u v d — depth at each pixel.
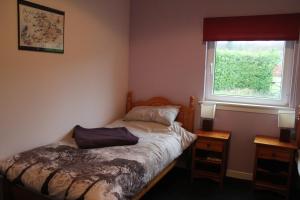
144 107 3.63
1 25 2.15
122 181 1.92
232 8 3.27
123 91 3.84
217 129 3.49
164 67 3.70
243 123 3.36
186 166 3.68
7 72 2.22
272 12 3.11
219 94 3.53
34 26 2.42
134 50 3.85
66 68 2.81
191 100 3.49
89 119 3.20
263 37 3.15
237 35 3.25
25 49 2.35
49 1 2.54
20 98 2.35
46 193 1.93
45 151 2.38
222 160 3.12
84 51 3.03
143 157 2.36
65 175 1.92
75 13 2.86
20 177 2.04
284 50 3.17
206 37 3.39
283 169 2.99
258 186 3.03
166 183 3.25
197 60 3.50
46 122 2.62
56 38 2.65
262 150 2.95
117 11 3.54
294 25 3.01
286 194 2.90
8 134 2.28
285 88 3.21
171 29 3.60
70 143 2.71
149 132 3.15
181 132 3.19
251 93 3.39
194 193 3.03
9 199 2.14
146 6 3.71
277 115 3.20
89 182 1.82
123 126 3.33
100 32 3.26
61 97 2.77
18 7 2.26
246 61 3.36
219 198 2.93
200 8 3.42
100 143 2.60
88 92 3.14
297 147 2.82
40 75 2.52
